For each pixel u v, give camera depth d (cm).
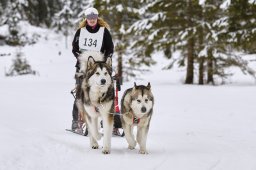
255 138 848
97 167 599
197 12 2573
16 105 1317
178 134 898
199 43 2633
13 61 3981
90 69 715
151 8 2628
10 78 3459
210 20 2561
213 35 2350
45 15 5375
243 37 2228
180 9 2597
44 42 5091
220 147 763
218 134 893
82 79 770
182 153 710
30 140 720
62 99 1592
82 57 764
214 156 688
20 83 2647
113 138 862
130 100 705
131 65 3008
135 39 2811
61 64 4472
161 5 2586
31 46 4903
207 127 979
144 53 2736
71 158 645
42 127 912
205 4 2475
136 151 727
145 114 698
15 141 698
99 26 839
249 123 1029
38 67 4234
